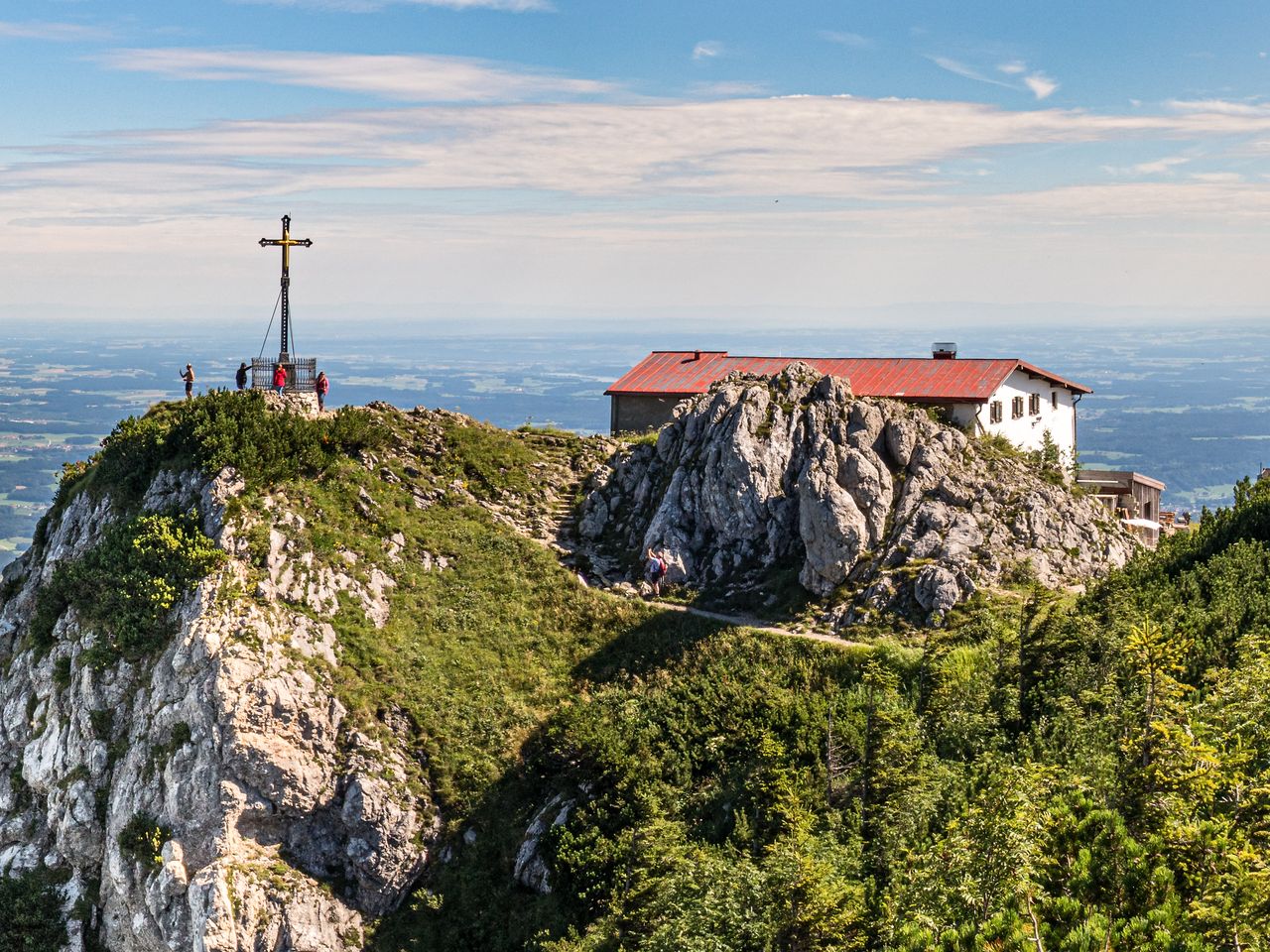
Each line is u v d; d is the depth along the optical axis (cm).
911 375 8381
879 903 4534
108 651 6169
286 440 7031
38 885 6012
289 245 7731
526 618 6850
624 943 4959
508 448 8169
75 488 7181
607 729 5981
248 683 5784
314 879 5688
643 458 7856
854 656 6212
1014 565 6731
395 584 6769
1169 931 3906
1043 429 9006
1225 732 4684
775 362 9181
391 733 6078
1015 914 4125
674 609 6862
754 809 5322
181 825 5628
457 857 5844
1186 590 6225
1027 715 5541
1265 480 7650
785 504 7119
